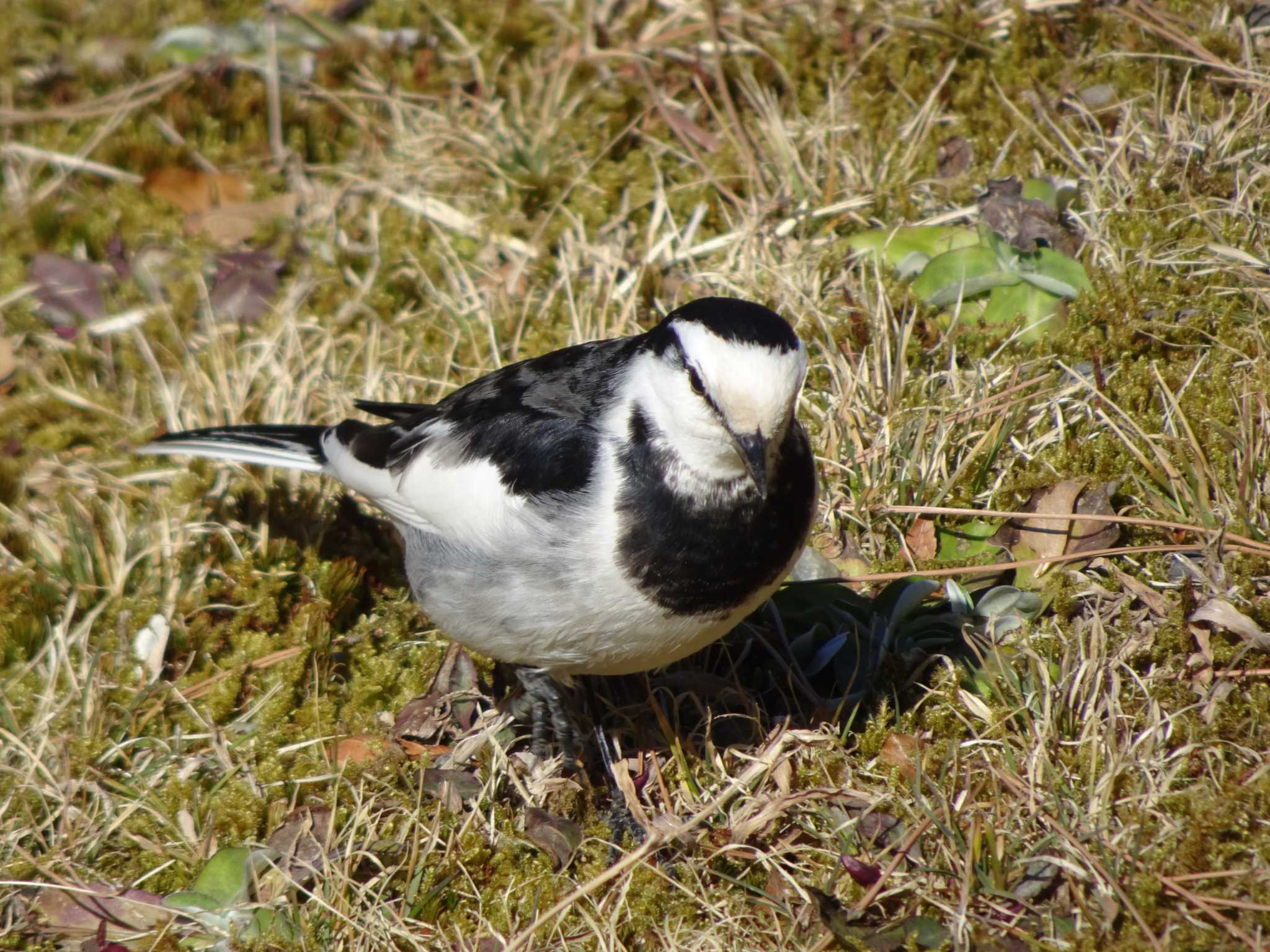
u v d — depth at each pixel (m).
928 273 11.44
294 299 12.31
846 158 12.84
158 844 8.47
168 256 12.79
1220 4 13.02
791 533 7.89
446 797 8.62
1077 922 7.47
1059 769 8.30
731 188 13.05
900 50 13.54
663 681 9.45
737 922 7.79
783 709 9.33
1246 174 11.81
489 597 8.12
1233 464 9.61
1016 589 9.36
